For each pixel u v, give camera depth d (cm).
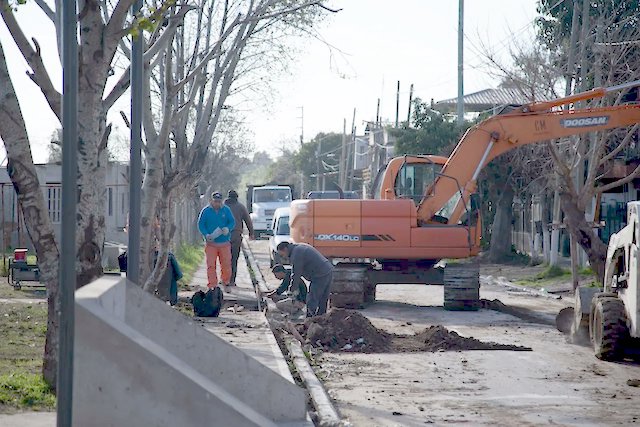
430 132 5403
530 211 5300
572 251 3481
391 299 3172
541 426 1256
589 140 3466
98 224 1299
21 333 1883
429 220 2845
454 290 2788
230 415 695
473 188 2803
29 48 1273
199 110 3036
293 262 2316
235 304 2650
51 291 1292
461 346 1983
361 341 1981
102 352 692
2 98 1248
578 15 3619
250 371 1049
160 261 1870
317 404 1359
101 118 1496
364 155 10281
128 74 1565
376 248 2795
